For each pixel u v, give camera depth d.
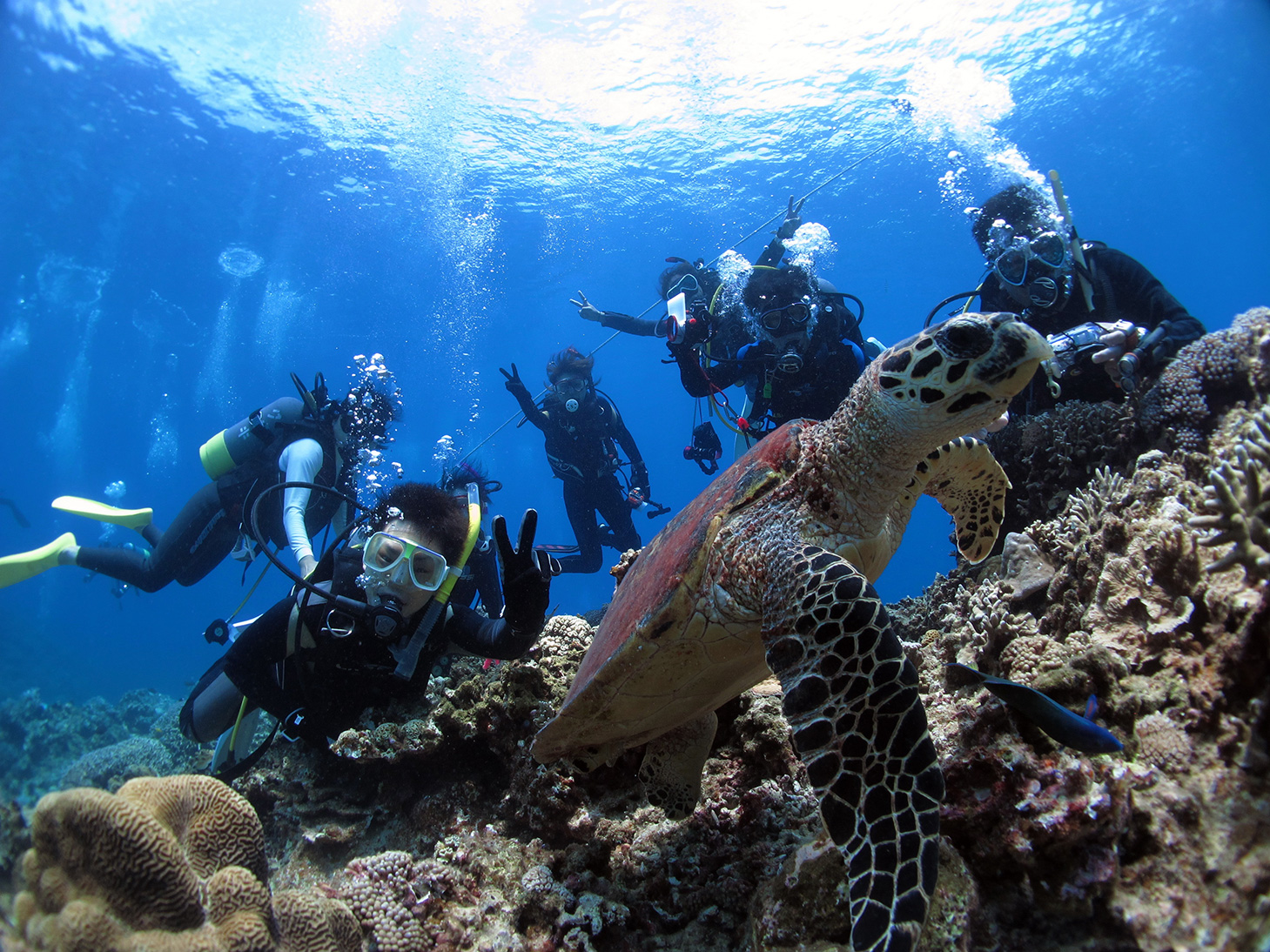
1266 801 1.69
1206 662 2.04
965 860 1.81
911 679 1.75
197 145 20.30
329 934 1.91
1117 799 1.70
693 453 7.89
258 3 15.34
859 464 2.29
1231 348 3.44
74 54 16.77
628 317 9.12
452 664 3.75
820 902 1.77
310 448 5.06
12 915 1.65
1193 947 1.54
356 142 20.23
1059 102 23.17
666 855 2.34
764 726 2.62
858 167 22.34
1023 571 3.22
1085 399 4.59
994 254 4.86
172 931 1.61
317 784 3.44
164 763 5.16
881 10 16.30
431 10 15.44
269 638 3.23
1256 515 1.90
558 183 22.73
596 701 2.30
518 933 2.22
